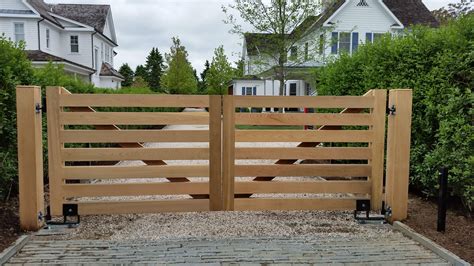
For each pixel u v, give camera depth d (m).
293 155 4.43
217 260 3.26
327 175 4.49
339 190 4.52
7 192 4.86
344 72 7.12
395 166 4.29
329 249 3.54
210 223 4.34
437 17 21.80
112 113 4.19
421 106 5.07
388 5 22.36
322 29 17.23
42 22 20.66
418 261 3.27
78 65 20.89
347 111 4.75
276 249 3.53
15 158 4.81
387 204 4.42
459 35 4.77
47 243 3.64
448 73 4.69
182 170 4.35
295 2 14.52
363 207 4.46
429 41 5.06
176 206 4.36
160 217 4.56
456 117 4.36
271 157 4.41
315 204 4.47
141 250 3.48
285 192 4.47
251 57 19.64
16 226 4.05
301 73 17.66
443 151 4.49
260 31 15.27
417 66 5.09
